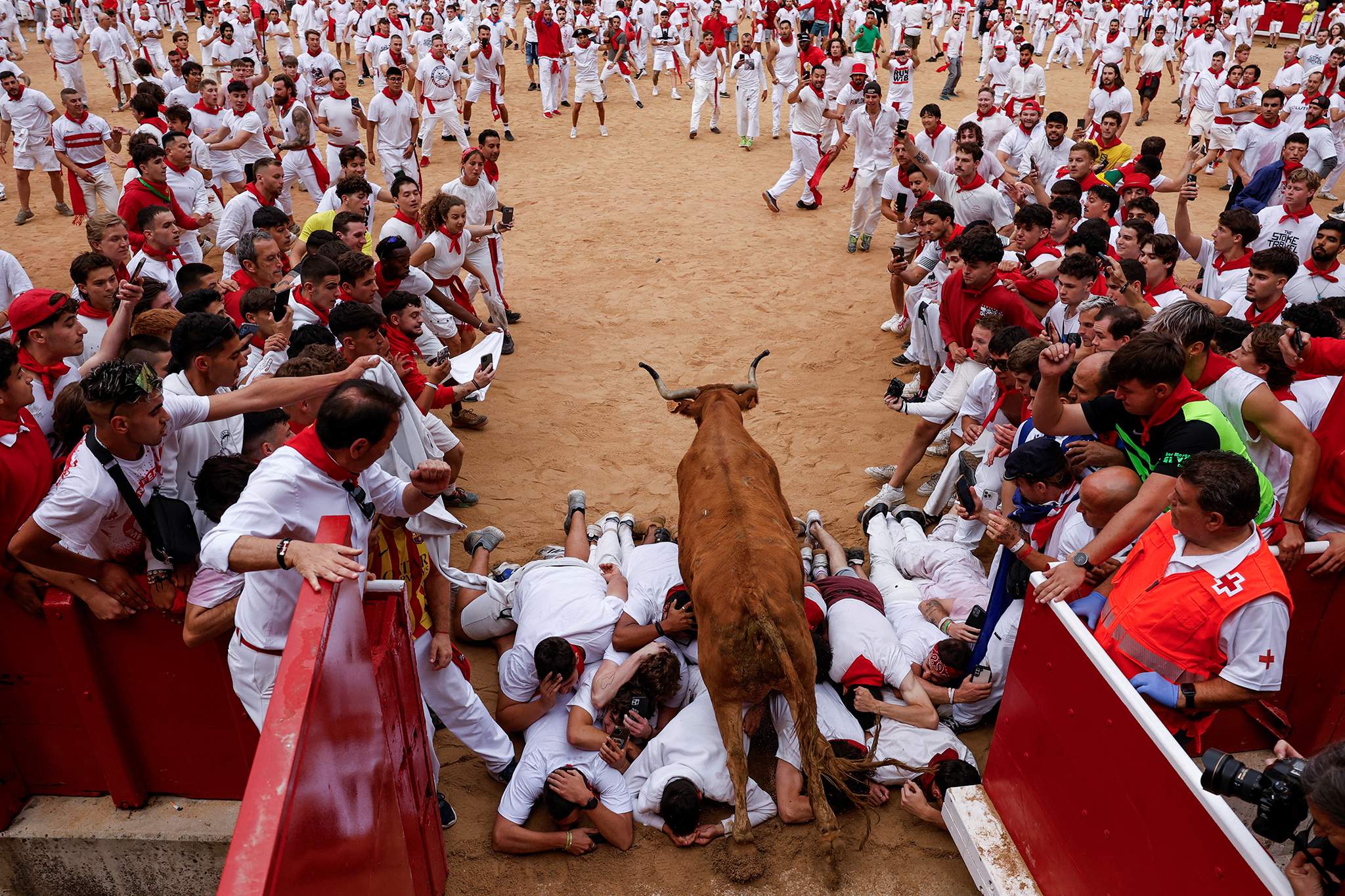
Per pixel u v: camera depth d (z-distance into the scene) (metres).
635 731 4.99
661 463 8.30
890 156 12.87
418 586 4.68
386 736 3.77
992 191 10.54
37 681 4.49
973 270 7.16
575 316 11.55
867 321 11.30
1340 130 15.88
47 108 14.60
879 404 9.33
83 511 3.95
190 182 11.31
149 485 4.20
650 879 4.65
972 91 24.19
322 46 28.12
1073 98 24.02
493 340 6.02
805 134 14.72
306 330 6.11
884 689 5.39
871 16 22.28
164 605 4.20
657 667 5.11
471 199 9.87
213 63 23.20
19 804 4.74
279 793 2.53
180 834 4.60
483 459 8.34
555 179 17.19
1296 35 30.75
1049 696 4.12
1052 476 5.05
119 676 4.43
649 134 20.42
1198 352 4.74
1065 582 4.09
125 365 3.82
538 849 4.77
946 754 5.00
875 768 5.01
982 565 6.89
